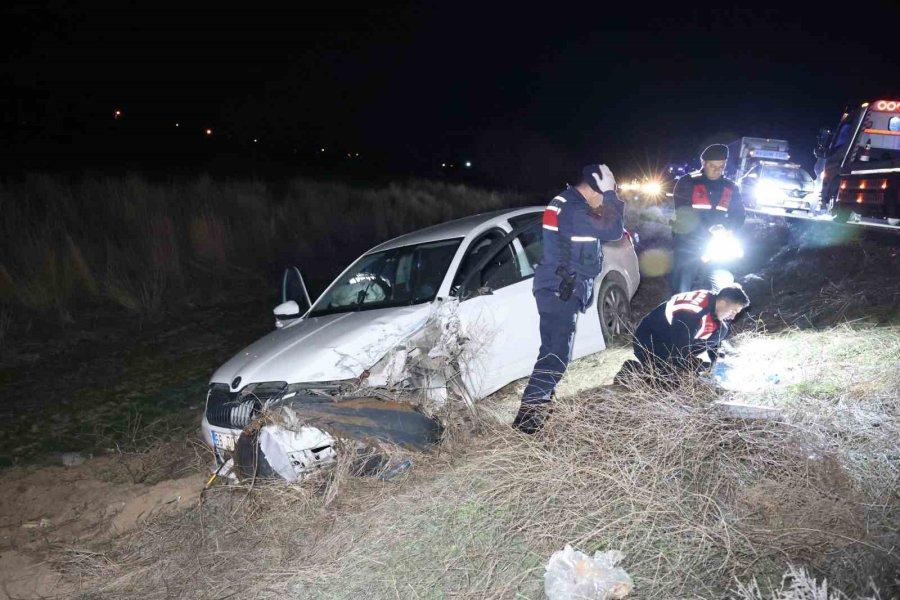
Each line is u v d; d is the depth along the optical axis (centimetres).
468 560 293
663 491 296
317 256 1409
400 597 284
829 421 330
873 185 1138
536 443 346
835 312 584
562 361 435
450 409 427
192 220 1317
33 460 597
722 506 288
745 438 316
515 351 531
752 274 864
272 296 1110
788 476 298
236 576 336
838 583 242
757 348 496
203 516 395
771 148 1916
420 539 315
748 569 256
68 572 392
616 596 257
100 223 1305
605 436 331
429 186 2588
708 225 561
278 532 356
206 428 486
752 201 1723
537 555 287
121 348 866
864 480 288
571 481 312
